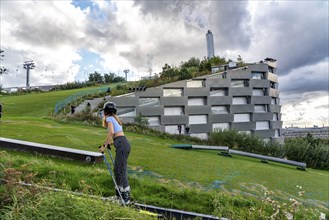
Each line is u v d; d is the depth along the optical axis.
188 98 25.19
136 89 25.50
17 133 11.37
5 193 2.99
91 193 4.09
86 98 27.39
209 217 4.14
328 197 8.06
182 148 13.62
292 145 21.55
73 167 6.14
